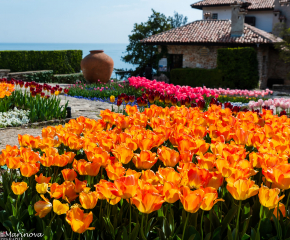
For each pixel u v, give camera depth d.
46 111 7.58
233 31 24.47
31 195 2.30
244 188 1.70
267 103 7.88
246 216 2.05
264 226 1.95
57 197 1.85
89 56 18.69
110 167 1.91
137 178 1.83
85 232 1.83
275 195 1.69
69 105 10.20
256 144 2.68
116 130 3.16
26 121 7.29
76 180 1.89
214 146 2.47
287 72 27.45
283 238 1.95
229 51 22.42
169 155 2.15
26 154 2.26
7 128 6.78
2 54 21.81
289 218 2.06
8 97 8.26
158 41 25.64
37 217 2.00
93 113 8.91
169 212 2.06
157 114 4.17
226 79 22.81
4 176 2.61
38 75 21.17
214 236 1.85
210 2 33.84
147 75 24.67
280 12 32.31
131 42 31.03
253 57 22.70
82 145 2.68
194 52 25.22
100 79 18.86
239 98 13.93
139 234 1.91
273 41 23.17
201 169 1.81
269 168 1.91
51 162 2.24
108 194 1.69
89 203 1.70
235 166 2.02
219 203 2.14
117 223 2.04
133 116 3.69
